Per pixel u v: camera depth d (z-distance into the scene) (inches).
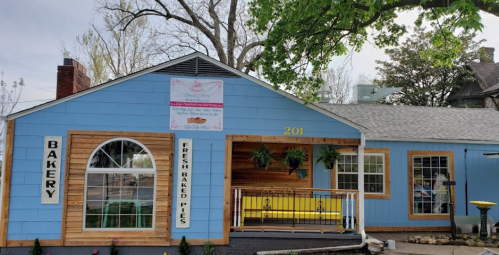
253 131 356.5
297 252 341.1
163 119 346.9
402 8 435.2
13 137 325.1
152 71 348.2
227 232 343.9
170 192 341.1
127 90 344.2
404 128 490.9
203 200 344.8
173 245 337.1
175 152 346.3
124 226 334.6
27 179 324.2
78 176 331.9
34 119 329.7
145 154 343.6
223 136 353.1
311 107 362.9
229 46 872.3
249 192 419.8
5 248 316.5
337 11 358.6
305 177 432.1
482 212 400.5
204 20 900.0
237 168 423.2
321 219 373.1
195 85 353.1
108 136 338.6
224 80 356.8
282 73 391.5
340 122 365.4
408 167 467.2
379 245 342.3
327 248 347.6
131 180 339.9
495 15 308.3
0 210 317.4
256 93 359.3
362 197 360.5
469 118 547.5
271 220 395.5
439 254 339.6
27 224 320.8
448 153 474.0
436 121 526.3
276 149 429.7
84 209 330.3
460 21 260.1
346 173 452.1
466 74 1058.1
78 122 335.9
